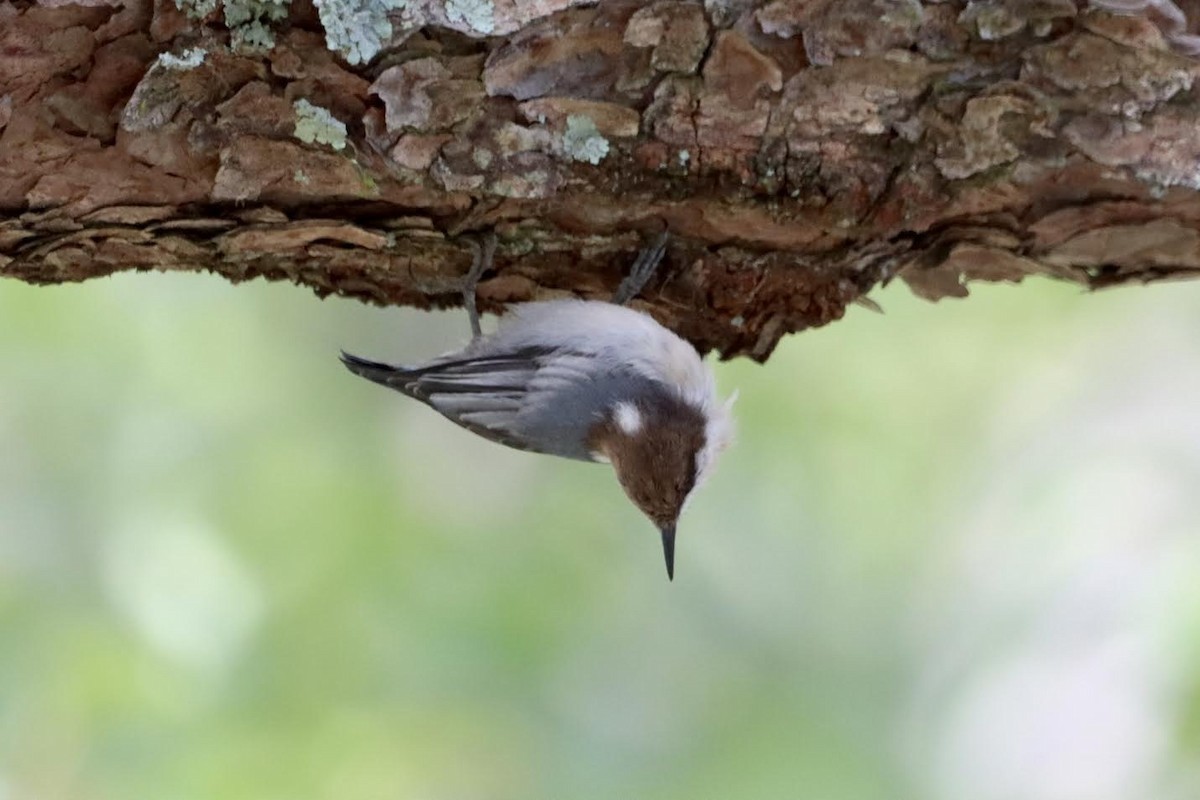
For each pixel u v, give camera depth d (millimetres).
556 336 8523
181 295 13266
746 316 8258
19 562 11477
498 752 11070
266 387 13258
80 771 10188
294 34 6316
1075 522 13312
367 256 7555
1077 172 7020
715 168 6934
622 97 6676
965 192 7094
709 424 9219
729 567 13008
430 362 9117
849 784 11797
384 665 11203
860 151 6918
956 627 13039
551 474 13469
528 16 6363
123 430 12438
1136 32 6465
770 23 6449
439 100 6559
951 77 6668
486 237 7469
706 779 11531
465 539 12383
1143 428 13797
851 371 13742
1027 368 14125
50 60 6219
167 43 6258
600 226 7426
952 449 13688
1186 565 11031
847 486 13406
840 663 12711
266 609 11312
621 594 12562
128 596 11289
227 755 10344
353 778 10664
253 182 6766
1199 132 6758
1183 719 10328
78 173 6629
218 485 12312
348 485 12453
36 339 12438
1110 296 14203
